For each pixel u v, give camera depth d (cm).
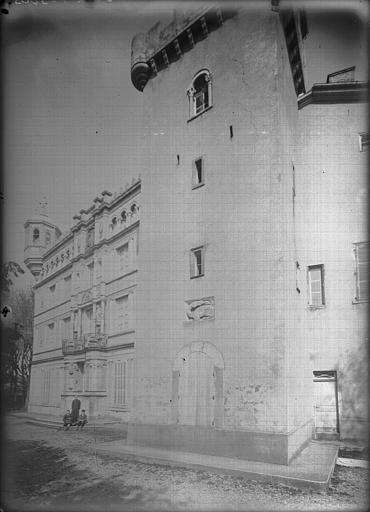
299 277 1409
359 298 1414
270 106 1249
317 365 1416
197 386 1205
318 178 1495
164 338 1282
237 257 1219
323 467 1030
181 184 1362
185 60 1448
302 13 1437
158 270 1330
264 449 1078
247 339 1160
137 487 934
